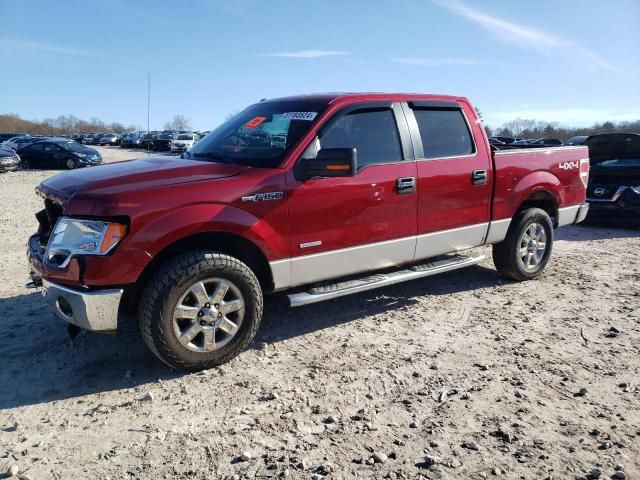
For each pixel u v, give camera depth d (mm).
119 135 57344
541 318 4793
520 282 5922
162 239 3447
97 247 3328
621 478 2580
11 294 5395
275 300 5297
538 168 5758
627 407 3254
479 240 5367
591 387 3506
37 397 3410
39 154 25359
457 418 3129
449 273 6293
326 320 4758
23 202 12984
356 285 4418
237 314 3814
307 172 3932
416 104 4867
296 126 4266
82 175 3916
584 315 4871
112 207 3320
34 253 3826
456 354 4027
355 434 2967
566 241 8344
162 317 3473
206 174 3781
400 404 3293
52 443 2906
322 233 4176
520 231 5652
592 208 9438
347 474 2613
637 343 4230
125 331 4465
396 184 4543
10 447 2871
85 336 4348
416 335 4406
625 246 7934
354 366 3824
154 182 3580
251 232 3793
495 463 2703
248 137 4496
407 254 4793
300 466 2678
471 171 5105
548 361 3900
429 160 4816
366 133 4492
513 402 3309
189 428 3049
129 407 3281
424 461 2713
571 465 2684
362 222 4391
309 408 3254
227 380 3623
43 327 4523
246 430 3020
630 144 9461
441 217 4941
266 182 3855
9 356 3979
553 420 3105
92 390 3500
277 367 3816
